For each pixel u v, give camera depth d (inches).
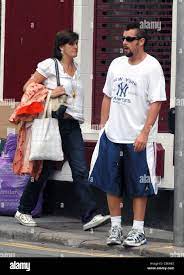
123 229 776.9
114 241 690.2
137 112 677.9
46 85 782.5
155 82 674.8
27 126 781.3
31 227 784.3
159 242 713.6
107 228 789.9
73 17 869.8
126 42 678.5
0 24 920.3
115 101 684.7
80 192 781.3
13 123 798.5
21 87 904.9
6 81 914.7
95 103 868.6
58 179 860.0
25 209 795.4
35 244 735.7
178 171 677.3
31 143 770.8
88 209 776.9
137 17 845.8
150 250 671.1
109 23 861.8
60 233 748.6
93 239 722.2
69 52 779.4
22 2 903.1
